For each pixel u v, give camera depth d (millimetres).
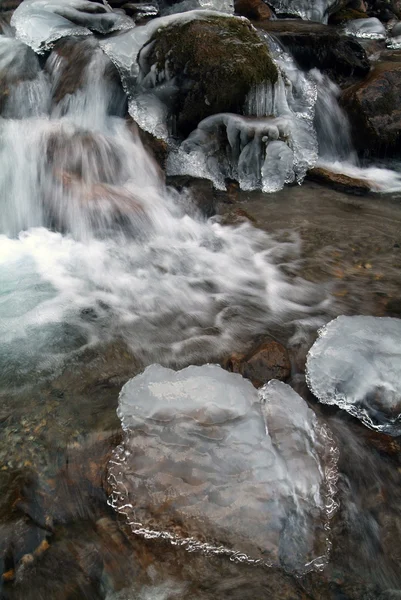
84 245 4402
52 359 3172
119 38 5754
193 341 3391
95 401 2867
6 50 6016
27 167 4730
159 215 4648
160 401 2506
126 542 2168
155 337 3418
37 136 4871
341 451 2613
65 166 4715
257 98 5250
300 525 2207
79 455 2521
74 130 5059
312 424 2582
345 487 2447
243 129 5090
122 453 2441
